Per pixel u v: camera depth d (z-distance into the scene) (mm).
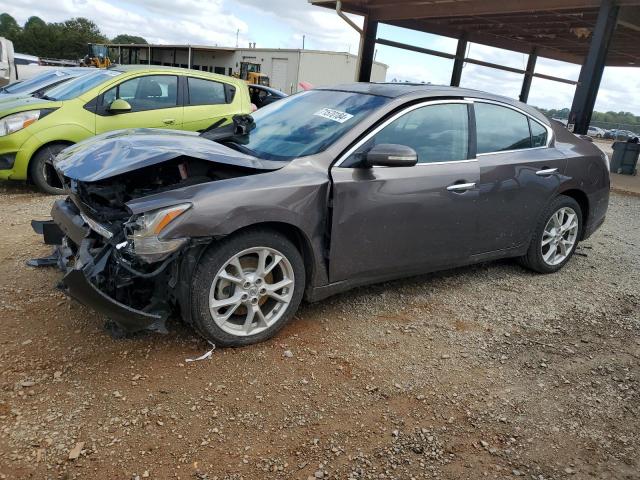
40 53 95000
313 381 3078
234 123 4125
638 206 9461
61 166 3473
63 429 2529
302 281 3488
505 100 4598
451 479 2445
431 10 14594
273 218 3199
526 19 15367
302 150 3631
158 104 7703
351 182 3500
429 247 4016
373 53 16781
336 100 4145
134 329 2982
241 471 2379
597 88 11328
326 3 15922
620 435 2834
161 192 3059
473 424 2836
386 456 2553
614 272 5398
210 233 2988
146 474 2316
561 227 5043
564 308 4379
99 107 7234
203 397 2846
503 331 3891
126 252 2941
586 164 5059
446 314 4082
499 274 5035
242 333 3299
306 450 2545
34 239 5000
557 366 3467
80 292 2775
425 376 3236
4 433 2473
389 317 3945
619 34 15234
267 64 38719
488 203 4270
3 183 7516
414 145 3895
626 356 3662
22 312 3545
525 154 4598
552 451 2680
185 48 42375
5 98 7551
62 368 2984
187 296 3080
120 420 2621
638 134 46094
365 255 3689
